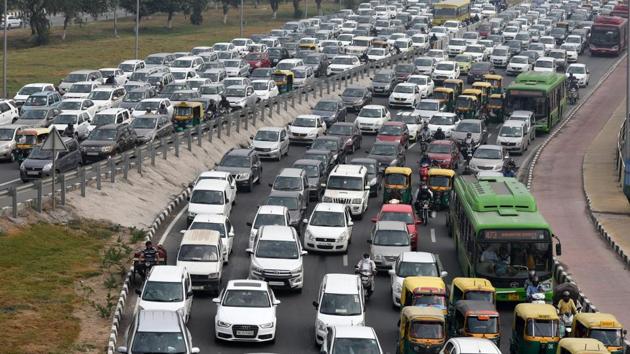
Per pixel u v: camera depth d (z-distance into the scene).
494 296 84.25
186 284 87.44
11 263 100.19
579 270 107.00
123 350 73.25
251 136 169.38
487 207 97.12
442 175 132.38
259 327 82.19
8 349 78.75
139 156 134.38
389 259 103.12
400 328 79.81
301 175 126.00
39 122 156.12
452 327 81.81
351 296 84.00
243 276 100.94
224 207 118.50
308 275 102.38
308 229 110.44
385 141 152.62
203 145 155.88
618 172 154.25
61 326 84.88
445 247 114.00
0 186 127.25
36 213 112.31
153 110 170.00
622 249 113.56
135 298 93.62
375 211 129.50
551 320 77.69
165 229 117.88
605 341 76.06
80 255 104.94
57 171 131.25
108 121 157.50
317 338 82.19
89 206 118.62
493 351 69.25
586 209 135.50
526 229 92.44
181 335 73.62
